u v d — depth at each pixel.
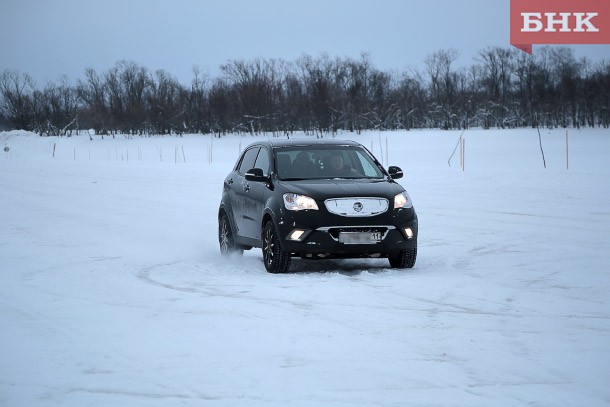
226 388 6.64
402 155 60.56
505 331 8.34
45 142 98.75
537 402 6.12
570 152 56.31
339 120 108.75
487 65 123.25
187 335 8.48
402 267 12.72
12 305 10.39
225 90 120.31
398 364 7.19
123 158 80.44
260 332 8.52
